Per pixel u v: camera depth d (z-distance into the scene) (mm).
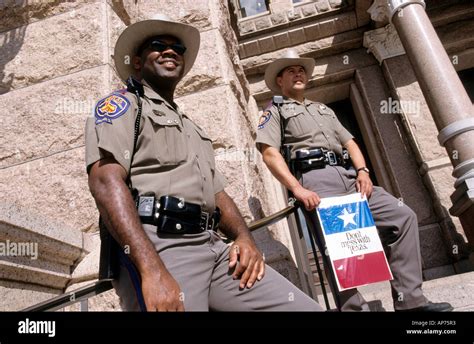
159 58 1779
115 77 3441
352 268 2258
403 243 2391
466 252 4090
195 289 1319
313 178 2646
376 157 4980
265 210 3770
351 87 5383
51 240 2289
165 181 1427
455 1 4984
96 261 2527
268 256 2891
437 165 4445
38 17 3699
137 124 1459
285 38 5344
